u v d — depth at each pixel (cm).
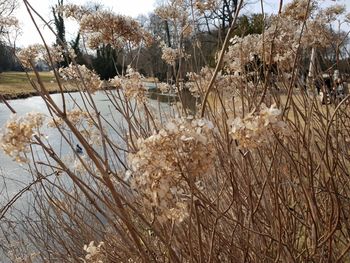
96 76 277
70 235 328
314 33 250
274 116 122
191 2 261
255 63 240
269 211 212
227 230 232
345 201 250
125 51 257
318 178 244
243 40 237
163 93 360
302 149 239
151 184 121
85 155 385
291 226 240
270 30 215
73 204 353
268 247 210
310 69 280
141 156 122
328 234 187
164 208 123
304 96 252
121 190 284
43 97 144
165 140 122
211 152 124
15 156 139
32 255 360
